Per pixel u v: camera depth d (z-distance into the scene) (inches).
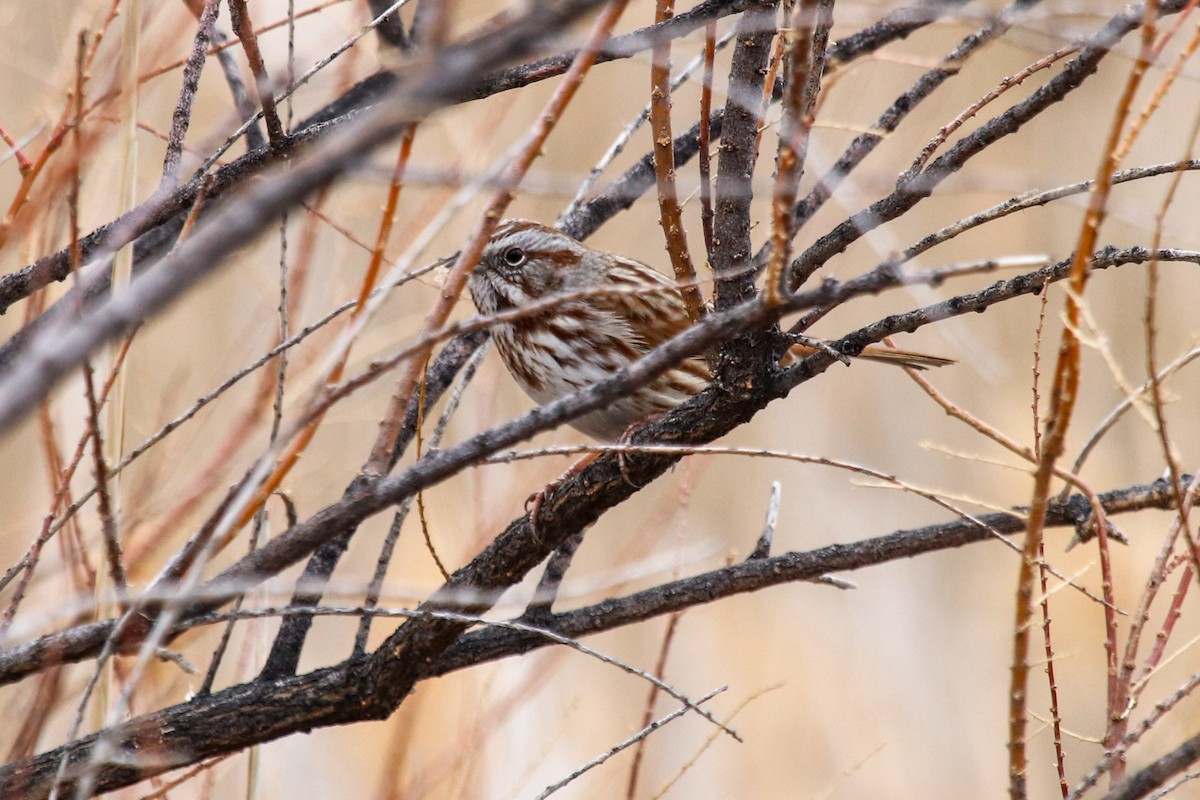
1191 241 220.8
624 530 738.2
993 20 255.3
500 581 288.5
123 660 322.7
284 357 267.1
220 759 290.8
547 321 431.5
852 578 914.7
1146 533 684.1
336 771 597.6
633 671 246.8
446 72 132.3
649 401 419.5
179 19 365.1
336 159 132.9
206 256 132.2
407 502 299.0
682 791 741.9
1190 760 211.5
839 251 271.4
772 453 226.5
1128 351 804.0
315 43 411.8
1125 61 794.2
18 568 250.8
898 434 907.4
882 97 658.2
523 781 391.9
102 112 317.1
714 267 256.2
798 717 809.5
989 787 789.9
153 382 462.0
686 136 391.9
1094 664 677.3
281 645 303.0
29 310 312.5
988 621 899.4
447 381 367.9
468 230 454.3
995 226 820.6
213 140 330.6
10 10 402.6
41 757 271.3
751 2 253.6
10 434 147.3
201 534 235.5
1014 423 836.0
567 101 197.3
